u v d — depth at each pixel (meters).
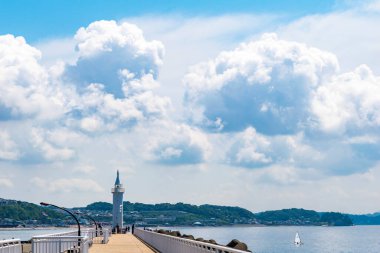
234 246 42.16
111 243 62.44
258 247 186.25
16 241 29.30
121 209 107.06
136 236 84.44
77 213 70.00
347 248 190.12
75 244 34.47
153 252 46.53
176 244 35.12
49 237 33.53
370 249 184.25
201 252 24.80
